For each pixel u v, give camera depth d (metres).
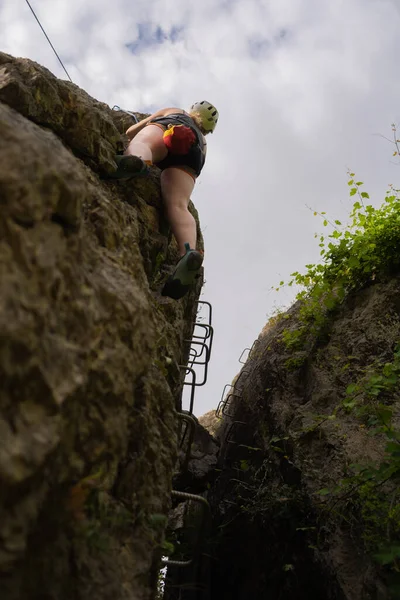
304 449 4.42
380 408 3.50
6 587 1.48
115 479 2.19
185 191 4.12
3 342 1.42
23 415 1.49
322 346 5.22
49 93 3.12
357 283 5.25
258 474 5.48
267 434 5.54
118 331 2.10
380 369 4.32
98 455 1.92
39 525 1.62
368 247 4.95
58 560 1.72
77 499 1.82
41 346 1.57
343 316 5.21
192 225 4.03
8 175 1.61
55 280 1.72
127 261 2.63
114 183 3.67
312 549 4.01
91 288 1.98
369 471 3.34
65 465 1.73
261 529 5.18
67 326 1.78
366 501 3.41
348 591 3.35
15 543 1.41
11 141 1.69
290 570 4.39
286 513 4.38
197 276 3.76
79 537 1.84
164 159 4.18
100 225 2.54
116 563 1.99
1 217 1.56
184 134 4.04
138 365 2.23
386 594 2.97
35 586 1.61
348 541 3.61
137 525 2.24
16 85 2.91
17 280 1.53
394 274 4.98
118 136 3.70
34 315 1.57
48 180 1.75
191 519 6.61
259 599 5.00
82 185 1.94
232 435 7.00
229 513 6.25
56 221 1.84
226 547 6.14
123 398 2.09
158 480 2.45
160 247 4.04
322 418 4.46
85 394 1.84
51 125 3.14
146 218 3.95
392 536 3.12
